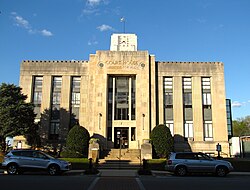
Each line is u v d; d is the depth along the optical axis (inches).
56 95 1508.4
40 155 798.5
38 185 552.1
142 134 1396.4
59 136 1445.6
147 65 1470.2
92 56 1494.8
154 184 595.5
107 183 608.1
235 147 1521.9
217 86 1515.7
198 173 848.9
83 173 837.2
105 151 1269.7
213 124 1473.9
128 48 1624.0
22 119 1240.2
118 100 1472.7
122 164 1074.1
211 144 1444.4
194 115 1478.8
